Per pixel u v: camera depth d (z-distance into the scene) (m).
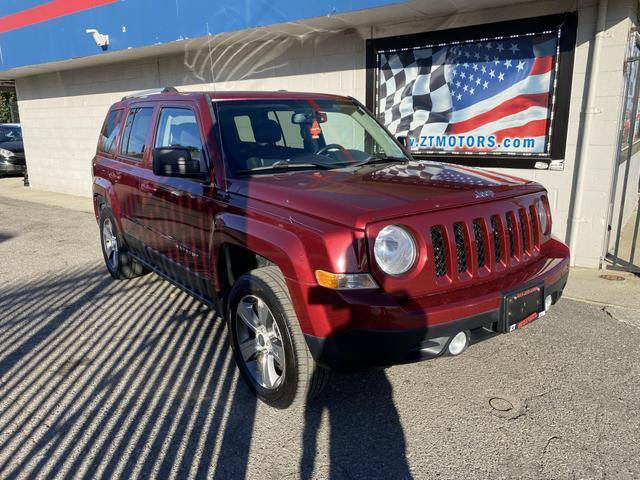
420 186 3.21
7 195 13.55
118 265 5.71
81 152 12.81
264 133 3.89
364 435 3.02
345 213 2.77
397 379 3.61
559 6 5.62
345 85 7.54
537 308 3.11
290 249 2.87
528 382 3.54
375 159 4.12
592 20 5.48
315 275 2.76
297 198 3.03
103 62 10.88
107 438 3.03
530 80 5.98
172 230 4.22
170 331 4.48
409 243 2.78
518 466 2.74
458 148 6.67
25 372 3.80
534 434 2.99
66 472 2.75
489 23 6.08
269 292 3.03
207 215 3.65
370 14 6.32
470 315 2.78
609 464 2.74
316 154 3.97
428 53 6.65
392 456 2.84
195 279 4.02
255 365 3.41
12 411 3.31
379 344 2.65
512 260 3.22
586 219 5.90
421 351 2.77
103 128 6.02
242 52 8.60
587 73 5.61
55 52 10.66
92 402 3.40
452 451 2.87
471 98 6.44
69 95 12.62
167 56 9.87
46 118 13.69
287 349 2.99
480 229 3.03
